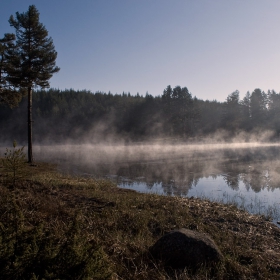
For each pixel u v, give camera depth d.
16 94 23.98
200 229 7.48
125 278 4.67
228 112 80.25
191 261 5.10
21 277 3.08
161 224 7.59
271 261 5.70
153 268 5.04
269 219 9.74
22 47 22.88
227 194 14.50
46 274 2.97
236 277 5.00
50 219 6.86
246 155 39.16
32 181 11.52
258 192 15.08
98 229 6.78
